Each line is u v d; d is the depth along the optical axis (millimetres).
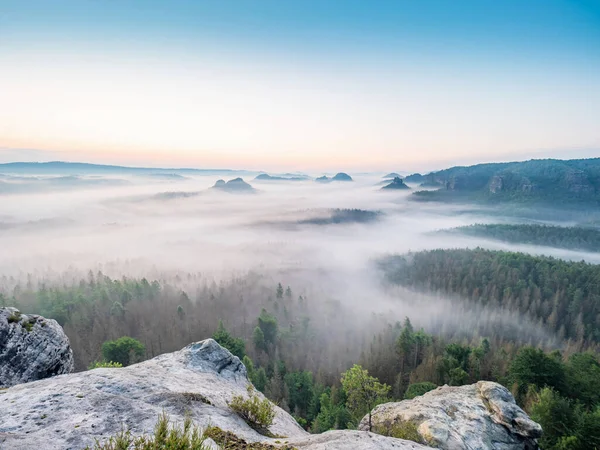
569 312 133625
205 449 7535
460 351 70438
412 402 22781
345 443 11070
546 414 32750
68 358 20438
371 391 34031
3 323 18109
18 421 9992
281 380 75812
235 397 14102
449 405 21328
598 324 124750
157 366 17141
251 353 100875
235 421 12570
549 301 139500
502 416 19875
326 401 59625
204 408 12602
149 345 89062
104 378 13492
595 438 28562
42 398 11422
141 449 7191
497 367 64188
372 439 11664
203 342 20469
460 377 58875
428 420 19547
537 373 47781
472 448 17750
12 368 17391
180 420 10969
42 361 18547
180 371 16984
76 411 10688
